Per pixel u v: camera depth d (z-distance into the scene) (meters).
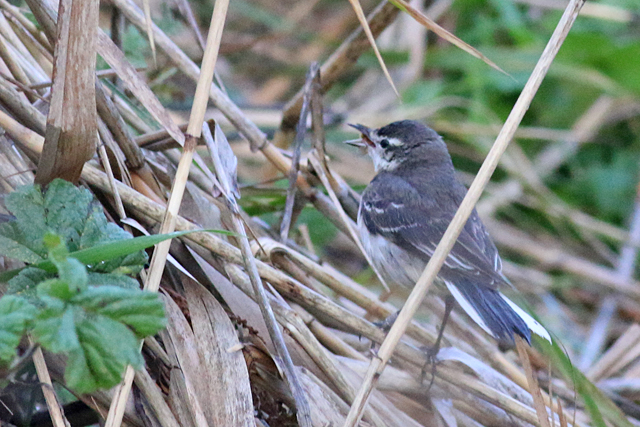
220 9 6.30
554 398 8.73
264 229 9.38
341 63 10.55
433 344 8.45
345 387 6.86
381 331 7.61
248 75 15.81
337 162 14.02
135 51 9.65
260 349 6.71
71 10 5.64
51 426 6.07
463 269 8.18
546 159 14.37
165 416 5.70
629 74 13.62
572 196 14.27
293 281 7.33
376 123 14.30
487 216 13.54
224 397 6.01
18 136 6.43
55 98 5.75
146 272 6.37
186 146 6.29
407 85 14.91
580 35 13.60
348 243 13.44
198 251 7.09
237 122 9.20
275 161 9.41
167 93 11.34
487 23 14.97
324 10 17.25
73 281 4.50
